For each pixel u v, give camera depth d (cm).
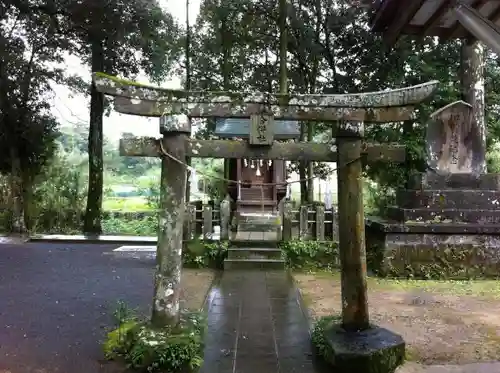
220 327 558
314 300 687
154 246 1262
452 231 847
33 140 1462
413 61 1310
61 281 811
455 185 905
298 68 1675
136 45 1467
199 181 1889
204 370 430
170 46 1616
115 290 745
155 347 422
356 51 1495
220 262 941
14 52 1425
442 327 551
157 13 1425
